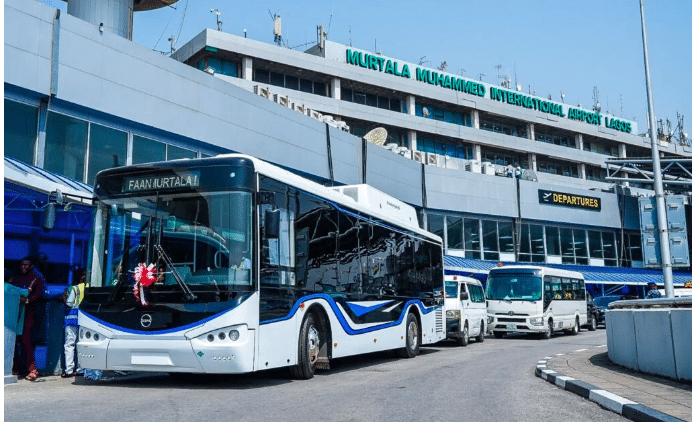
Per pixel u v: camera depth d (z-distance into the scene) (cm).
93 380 1089
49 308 1191
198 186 968
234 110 2455
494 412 757
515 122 5897
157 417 695
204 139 2311
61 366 1168
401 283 1588
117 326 948
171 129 2184
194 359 907
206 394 901
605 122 6550
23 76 1727
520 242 4347
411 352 1630
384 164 3412
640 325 1105
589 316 3322
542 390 971
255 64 4603
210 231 947
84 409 752
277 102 2962
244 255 935
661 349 1013
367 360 1566
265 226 967
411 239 1698
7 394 897
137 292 948
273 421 677
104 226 1002
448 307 2159
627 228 4941
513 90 5872
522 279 2689
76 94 1870
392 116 5016
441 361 1536
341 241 1260
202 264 938
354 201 1358
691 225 5050
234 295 916
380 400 848
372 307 1384
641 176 5231
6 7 1695
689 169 4606
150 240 966
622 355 1216
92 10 2633
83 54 1905
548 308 2673
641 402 754
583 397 887
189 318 914
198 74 2311
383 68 5138
